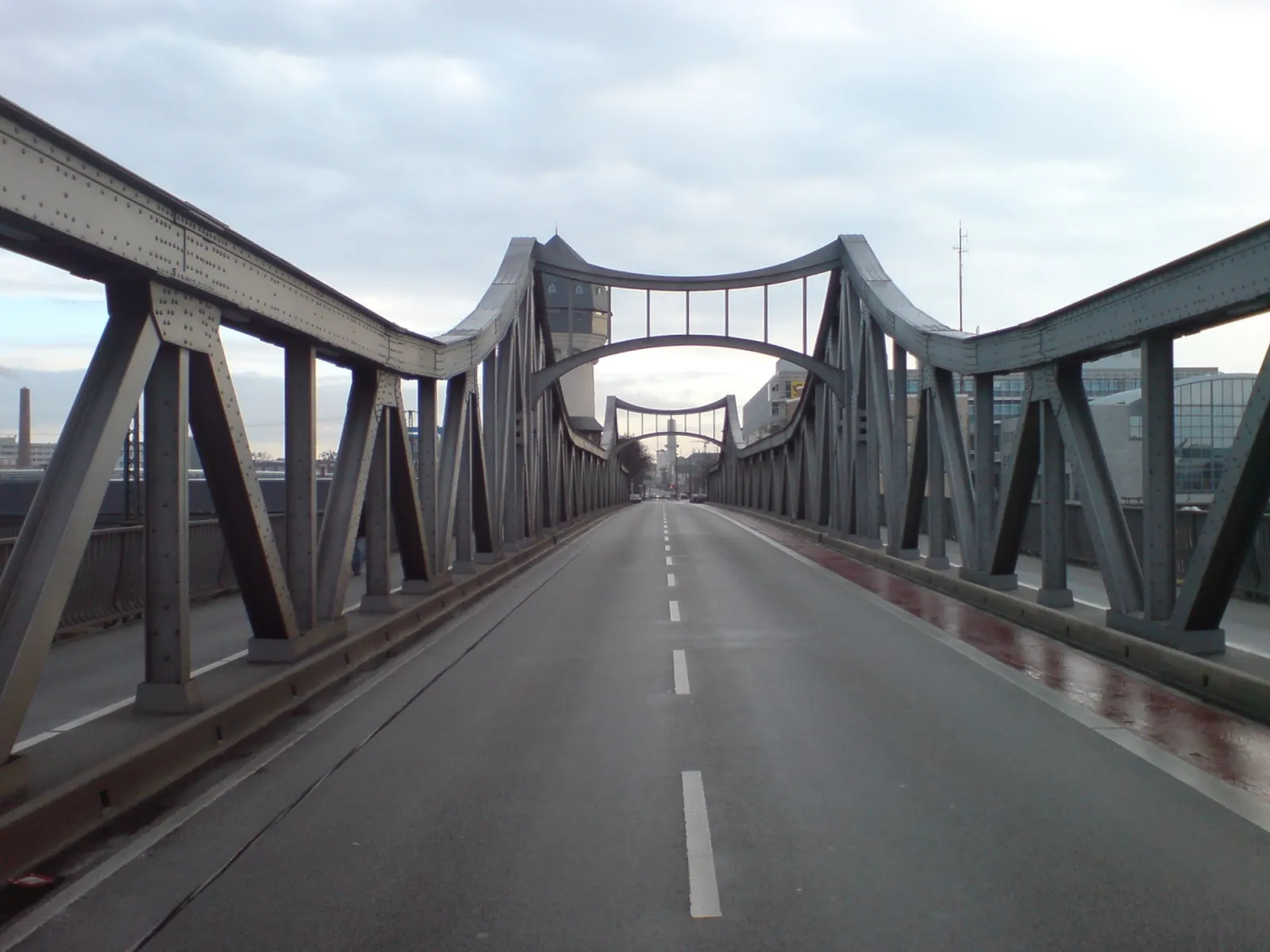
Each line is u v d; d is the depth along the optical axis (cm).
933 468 1894
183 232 667
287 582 1017
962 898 473
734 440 7488
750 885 493
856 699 920
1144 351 988
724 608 1598
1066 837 554
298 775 693
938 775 675
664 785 659
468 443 1805
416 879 505
